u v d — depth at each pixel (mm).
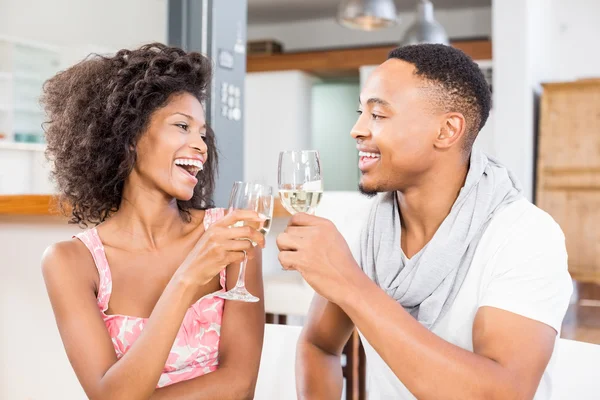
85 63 1407
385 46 7266
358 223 2447
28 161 4512
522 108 5332
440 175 1148
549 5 6336
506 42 5359
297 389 1287
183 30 2631
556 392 1279
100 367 1206
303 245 1007
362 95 1136
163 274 1368
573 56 6484
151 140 1329
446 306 1167
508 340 1028
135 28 7168
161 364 1113
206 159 1451
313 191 1205
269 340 1562
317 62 7512
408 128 1097
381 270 1228
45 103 1490
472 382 956
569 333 2422
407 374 980
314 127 8297
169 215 1401
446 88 1093
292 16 8633
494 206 1160
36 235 2211
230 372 1284
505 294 1065
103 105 1364
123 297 1340
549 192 5793
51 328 2180
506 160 5414
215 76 2625
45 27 7656
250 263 1399
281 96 7809
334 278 998
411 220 1214
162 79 1310
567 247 5770
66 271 1297
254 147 7977
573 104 5715
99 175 1388
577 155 5715
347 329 1336
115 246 1376
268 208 1119
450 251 1145
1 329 2270
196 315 1357
